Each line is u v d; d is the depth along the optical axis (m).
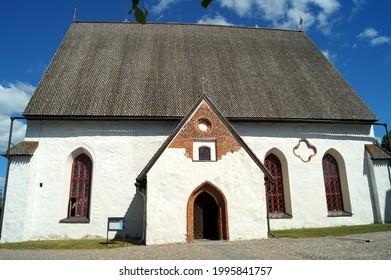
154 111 19.12
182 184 15.09
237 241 14.45
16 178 17.20
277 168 20.47
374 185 20.28
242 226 14.96
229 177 15.45
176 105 19.67
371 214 20.06
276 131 20.36
